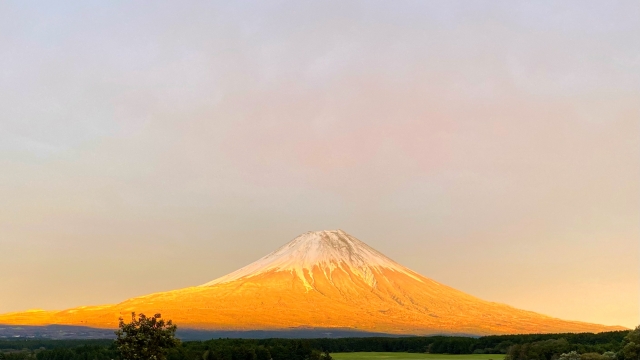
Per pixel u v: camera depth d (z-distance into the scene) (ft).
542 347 418.10
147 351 218.38
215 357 395.34
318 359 446.60
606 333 606.55
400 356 587.27
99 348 458.50
